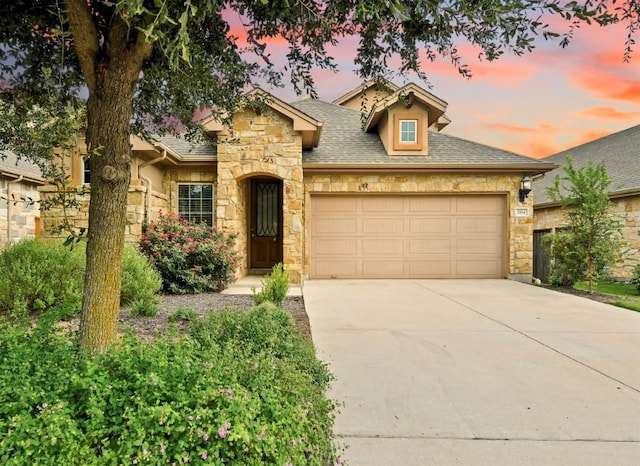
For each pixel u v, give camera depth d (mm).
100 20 3283
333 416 2752
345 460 2545
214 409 2033
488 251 11469
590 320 6309
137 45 2918
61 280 5836
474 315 6652
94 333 3035
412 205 11461
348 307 7293
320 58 3947
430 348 4828
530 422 3047
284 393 2586
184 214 11188
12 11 2986
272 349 3801
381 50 3805
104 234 3100
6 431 1881
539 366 4223
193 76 3889
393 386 3699
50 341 2875
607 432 2908
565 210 9898
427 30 3316
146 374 2201
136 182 8930
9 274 5645
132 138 8758
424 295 8625
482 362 4340
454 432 2902
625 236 11531
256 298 6711
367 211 11430
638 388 3668
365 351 4711
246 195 12477
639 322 6191
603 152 15977
